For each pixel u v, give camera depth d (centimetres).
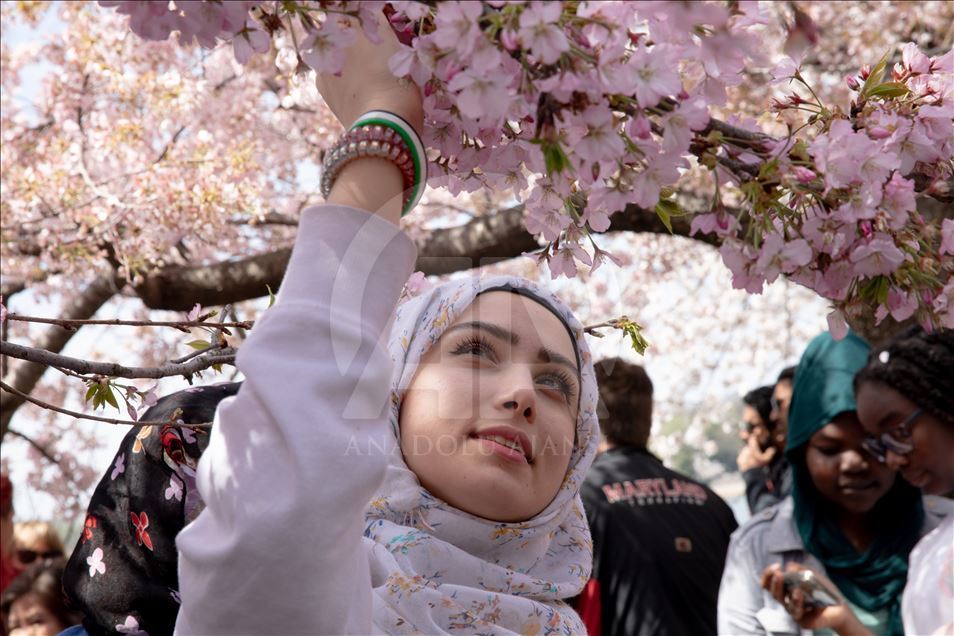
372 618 125
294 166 818
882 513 291
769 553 296
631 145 116
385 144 120
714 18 107
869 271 124
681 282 1004
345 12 113
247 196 662
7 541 437
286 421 109
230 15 113
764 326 1048
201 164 659
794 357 1054
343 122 126
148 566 175
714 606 324
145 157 689
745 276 127
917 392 234
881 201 123
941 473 238
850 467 282
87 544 181
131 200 660
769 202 124
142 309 895
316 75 129
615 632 320
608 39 108
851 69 785
